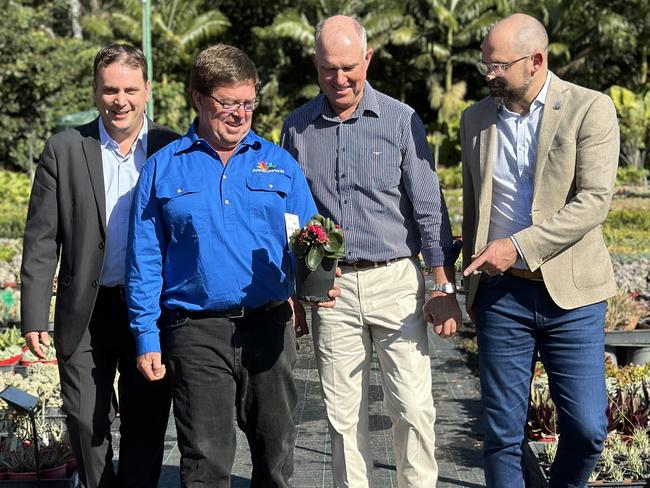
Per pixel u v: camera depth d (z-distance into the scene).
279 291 3.46
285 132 3.87
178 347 3.41
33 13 28.77
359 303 3.79
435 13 32.03
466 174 3.68
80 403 3.65
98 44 31.34
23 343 7.12
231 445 3.47
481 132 3.56
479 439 5.48
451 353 7.67
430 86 32.81
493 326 3.58
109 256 3.69
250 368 3.46
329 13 33.28
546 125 3.42
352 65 3.58
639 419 4.96
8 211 22.16
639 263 11.55
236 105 3.35
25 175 27.98
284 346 3.51
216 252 3.37
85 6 37.59
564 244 3.36
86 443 3.67
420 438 3.82
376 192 3.74
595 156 3.36
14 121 28.42
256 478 3.58
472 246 3.71
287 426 3.54
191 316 3.41
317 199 3.80
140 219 3.42
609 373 6.20
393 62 33.59
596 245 3.54
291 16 32.09
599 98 3.40
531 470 4.44
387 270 3.79
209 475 3.42
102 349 3.70
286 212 3.50
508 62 3.37
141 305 3.38
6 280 10.77
